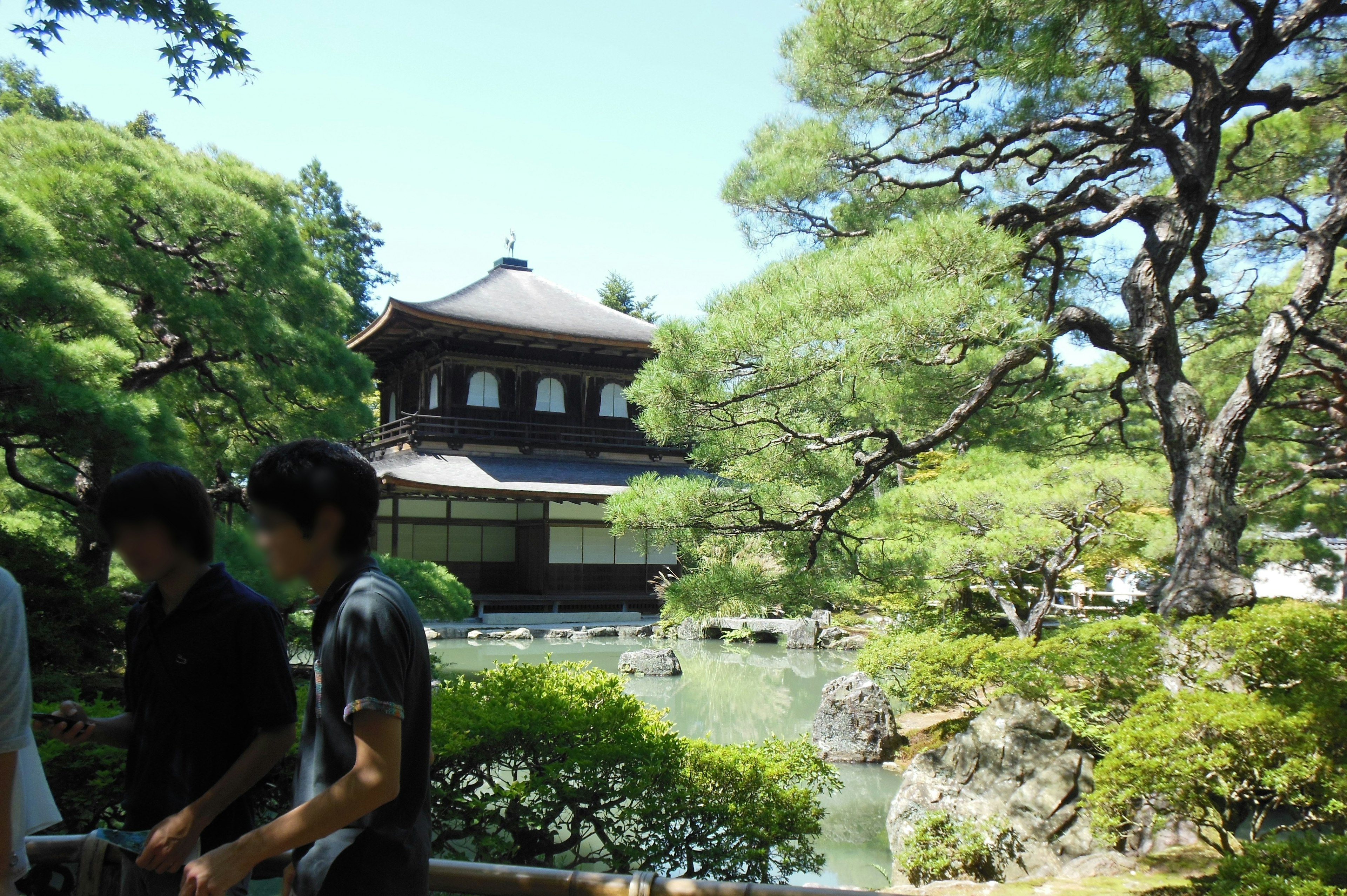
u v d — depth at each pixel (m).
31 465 12.24
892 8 9.38
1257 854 4.70
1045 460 12.30
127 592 11.80
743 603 9.19
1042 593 11.84
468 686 6.86
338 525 1.71
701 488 8.78
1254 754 5.43
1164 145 8.98
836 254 8.77
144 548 2.06
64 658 8.84
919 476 16.91
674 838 6.16
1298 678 6.02
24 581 9.15
